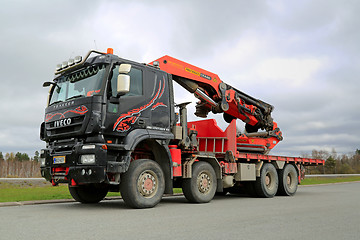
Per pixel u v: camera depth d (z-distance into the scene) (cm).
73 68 718
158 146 746
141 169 676
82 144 623
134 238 375
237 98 1084
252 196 1102
